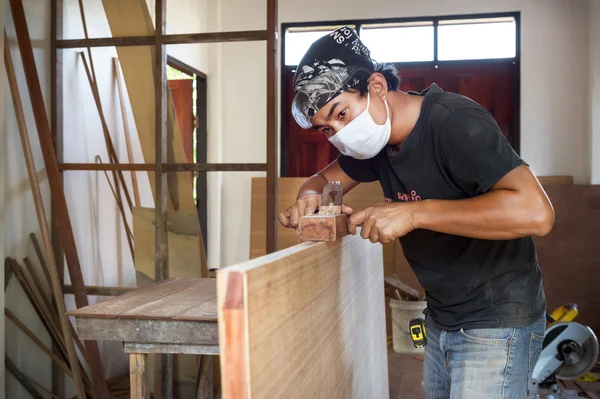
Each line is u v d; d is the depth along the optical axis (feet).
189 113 17.26
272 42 9.30
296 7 17.28
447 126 4.01
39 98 8.87
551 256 15.34
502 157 3.72
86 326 4.52
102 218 11.30
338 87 4.22
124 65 10.02
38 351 9.28
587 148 16.02
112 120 11.68
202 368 8.07
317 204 5.02
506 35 16.51
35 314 9.23
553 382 11.25
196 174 17.08
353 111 4.29
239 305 2.26
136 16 9.85
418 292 14.74
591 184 15.62
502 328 4.29
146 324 4.44
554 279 15.29
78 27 10.59
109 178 11.55
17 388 8.77
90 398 9.54
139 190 12.41
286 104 17.65
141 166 9.59
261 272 2.43
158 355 8.92
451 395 4.61
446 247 4.53
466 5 16.47
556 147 16.21
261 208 17.22
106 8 10.00
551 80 16.17
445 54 16.76
